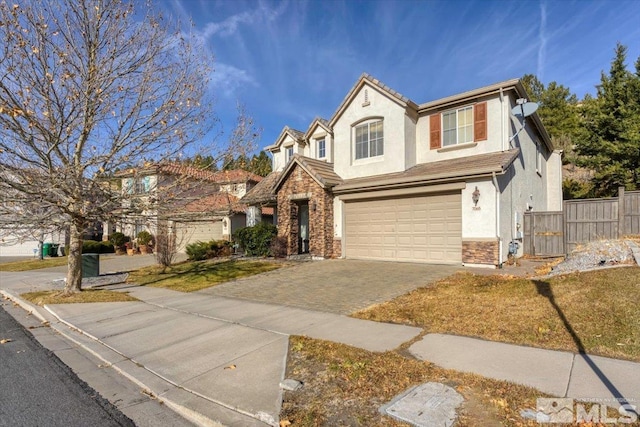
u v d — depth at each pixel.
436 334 5.57
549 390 3.63
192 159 10.77
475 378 3.97
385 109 15.01
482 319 6.01
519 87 13.14
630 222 12.42
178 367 4.94
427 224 12.84
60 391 4.42
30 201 8.78
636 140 18.69
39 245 24.41
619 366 4.11
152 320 7.49
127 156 9.82
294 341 5.60
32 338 6.75
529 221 14.09
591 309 5.75
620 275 7.08
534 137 16.55
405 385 3.93
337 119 16.58
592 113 21.62
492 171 11.09
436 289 8.48
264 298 8.97
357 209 14.88
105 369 5.16
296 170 16.19
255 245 17.50
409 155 14.68
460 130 14.06
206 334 6.31
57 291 11.05
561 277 7.90
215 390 4.17
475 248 11.57
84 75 9.31
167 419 3.73
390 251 13.78
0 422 3.65
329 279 10.78
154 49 9.91
